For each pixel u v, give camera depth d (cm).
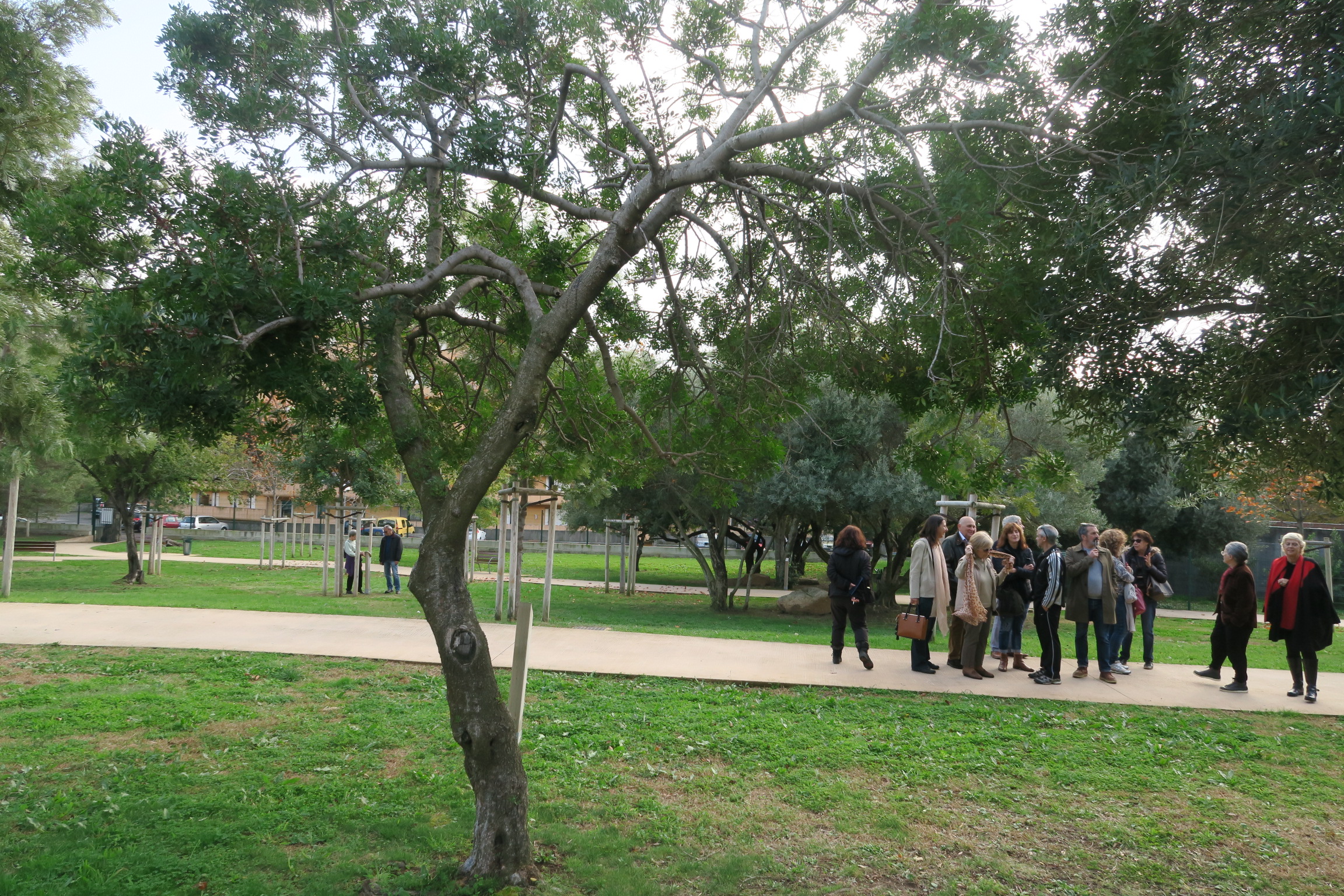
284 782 627
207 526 5931
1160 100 448
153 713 794
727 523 2784
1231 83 405
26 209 464
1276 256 400
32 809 568
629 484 869
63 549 4319
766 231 589
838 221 614
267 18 611
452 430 777
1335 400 367
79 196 445
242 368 461
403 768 670
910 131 482
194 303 421
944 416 855
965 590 1018
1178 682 1051
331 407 492
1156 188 371
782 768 687
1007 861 531
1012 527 1072
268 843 525
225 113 529
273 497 4806
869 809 607
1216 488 535
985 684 998
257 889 463
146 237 458
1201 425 440
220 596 1991
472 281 661
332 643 1178
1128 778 685
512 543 1719
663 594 3123
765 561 4769
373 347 589
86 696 852
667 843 545
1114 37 450
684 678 993
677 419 823
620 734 760
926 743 754
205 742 718
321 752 700
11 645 1122
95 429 495
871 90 571
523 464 873
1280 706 931
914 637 1052
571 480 895
